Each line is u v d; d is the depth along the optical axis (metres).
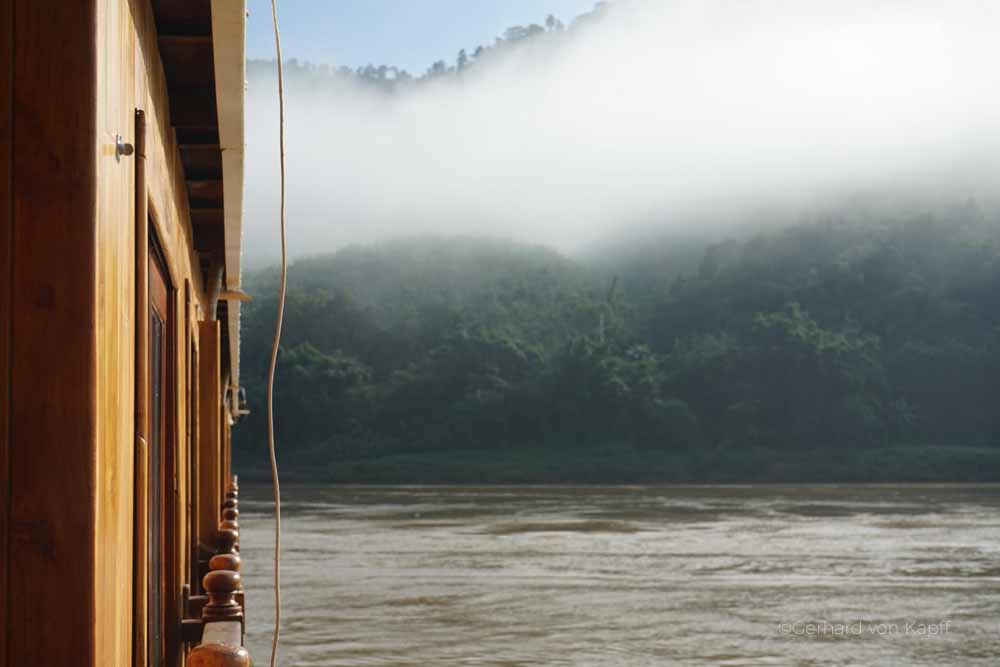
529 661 18.23
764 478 102.44
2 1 1.35
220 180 4.66
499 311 152.38
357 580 29.50
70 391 1.34
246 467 116.31
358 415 126.00
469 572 31.58
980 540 42.59
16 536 1.32
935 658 19.22
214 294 6.72
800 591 28.06
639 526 49.44
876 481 100.88
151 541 2.86
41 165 1.35
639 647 19.75
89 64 1.36
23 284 1.34
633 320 151.12
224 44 2.76
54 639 1.32
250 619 22.47
